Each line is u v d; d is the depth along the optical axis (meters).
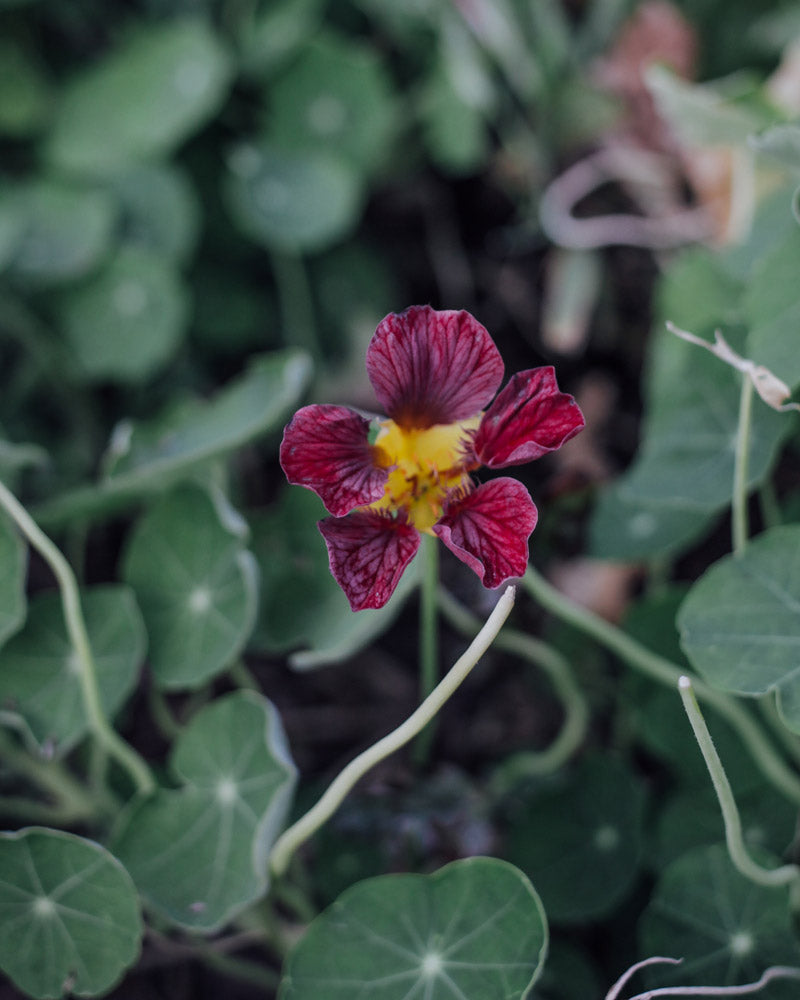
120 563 0.54
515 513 0.36
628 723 0.47
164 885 0.40
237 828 0.40
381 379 0.36
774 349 0.40
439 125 0.59
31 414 0.56
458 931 0.38
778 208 0.46
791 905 0.40
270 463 0.56
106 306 0.56
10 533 0.41
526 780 0.45
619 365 0.57
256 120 0.61
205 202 0.60
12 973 0.39
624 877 0.43
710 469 0.43
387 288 0.60
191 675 0.42
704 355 0.44
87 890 0.39
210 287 0.59
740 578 0.40
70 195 0.56
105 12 0.61
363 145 0.59
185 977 0.47
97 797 0.44
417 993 0.38
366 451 0.36
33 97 0.58
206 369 0.59
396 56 0.62
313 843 0.45
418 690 0.52
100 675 0.42
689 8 0.58
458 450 0.37
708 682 0.39
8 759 0.43
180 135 0.55
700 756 0.43
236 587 0.42
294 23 0.58
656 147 0.57
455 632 0.53
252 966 0.44
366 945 0.38
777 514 0.45
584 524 0.48
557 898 0.43
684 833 0.43
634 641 0.44
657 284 0.57
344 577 0.35
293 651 0.52
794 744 0.43
